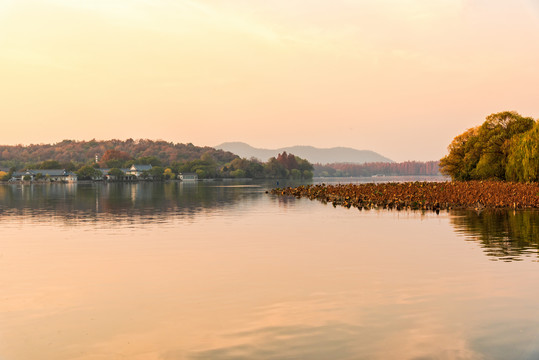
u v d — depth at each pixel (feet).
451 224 157.48
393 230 145.07
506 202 222.07
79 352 52.31
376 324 59.00
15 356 51.44
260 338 55.21
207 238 132.87
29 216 207.41
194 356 50.67
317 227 155.94
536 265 90.58
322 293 73.00
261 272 87.97
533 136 297.53
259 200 314.96
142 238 133.90
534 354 50.06
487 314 62.08
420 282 78.64
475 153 379.35
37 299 71.92
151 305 68.33
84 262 99.04
